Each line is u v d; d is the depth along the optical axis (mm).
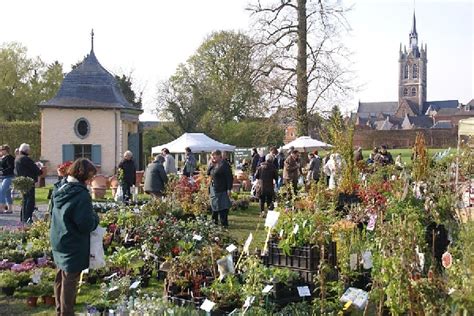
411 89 153375
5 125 42344
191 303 7047
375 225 8742
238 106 51094
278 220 8352
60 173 10391
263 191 16750
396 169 15000
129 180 18188
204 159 41562
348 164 14836
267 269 7391
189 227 11102
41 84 57188
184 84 53938
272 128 30359
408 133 60844
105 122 36594
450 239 7961
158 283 9117
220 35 52562
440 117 132625
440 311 5320
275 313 6773
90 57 38156
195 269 7879
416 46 154375
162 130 54125
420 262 6055
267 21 30000
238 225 15555
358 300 6840
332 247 7996
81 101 36562
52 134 36219
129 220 12188
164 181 16328
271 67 29906
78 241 6668
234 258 8711
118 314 6863
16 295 8812
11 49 56688
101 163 36500
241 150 40656
